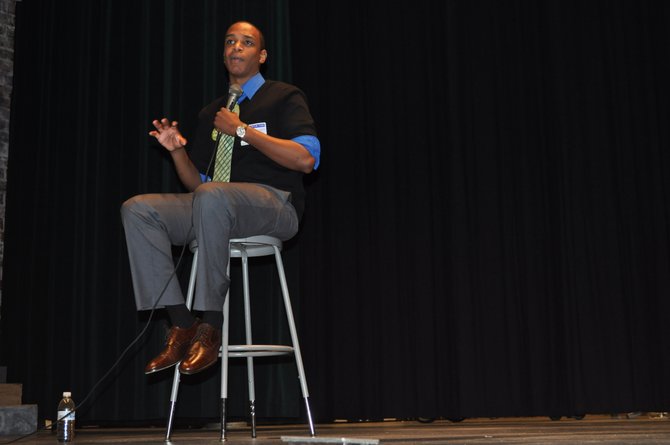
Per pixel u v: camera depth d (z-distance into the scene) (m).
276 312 3.84
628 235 4.27
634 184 4.32
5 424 3.28
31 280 3.99
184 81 4.05
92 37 4.20
